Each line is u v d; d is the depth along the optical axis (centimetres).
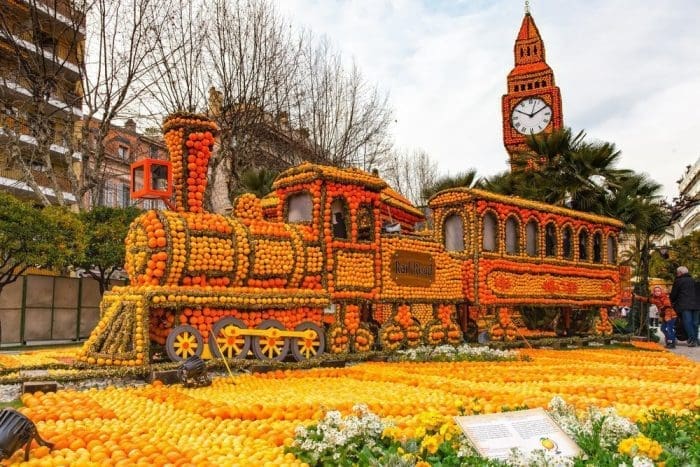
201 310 1099
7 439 479
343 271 1380
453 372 1116
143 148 3481
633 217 2347
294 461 489
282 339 1205
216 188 3250
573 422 559
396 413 707
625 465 423
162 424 633
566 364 1288
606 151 2353
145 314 1019
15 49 2389
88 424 621
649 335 2155
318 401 766
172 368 959
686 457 459
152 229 1096
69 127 2498
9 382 826
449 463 447
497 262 1745
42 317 1916
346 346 1356
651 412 639
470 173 2833
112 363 995
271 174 2561
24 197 3175
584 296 2012
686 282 1931
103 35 2339
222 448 536
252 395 835
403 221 2231
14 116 2569
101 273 2116
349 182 1417
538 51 4125
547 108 3953
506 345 1670
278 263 1252
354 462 477
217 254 1151
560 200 2341
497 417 486
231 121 2461
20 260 1709
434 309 1634
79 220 1928
